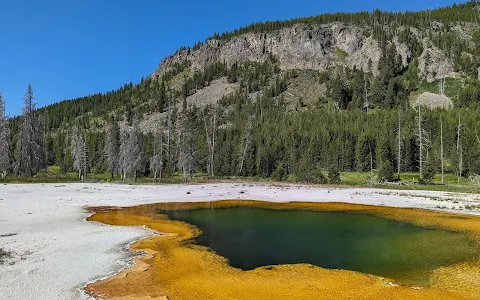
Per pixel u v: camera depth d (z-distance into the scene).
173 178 69.06
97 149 99.75
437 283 12.87
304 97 150.12
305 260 15.88
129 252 16.48
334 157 80.56
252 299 11.29
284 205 34.00
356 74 148.88
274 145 82.56
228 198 38.50
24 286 11.61
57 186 45.97
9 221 22.00
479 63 139.12
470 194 41.84
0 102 55.12
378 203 35.09
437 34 166.25
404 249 17.81
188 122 103.06
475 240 19.70
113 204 32.53
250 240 19.69
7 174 56.50
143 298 11.14
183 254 16.52
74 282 12.24
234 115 136.25
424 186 51.94
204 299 11.21
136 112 170.25
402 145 76.25
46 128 148.12
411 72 147.38
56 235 18.91
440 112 96.62
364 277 13.48
